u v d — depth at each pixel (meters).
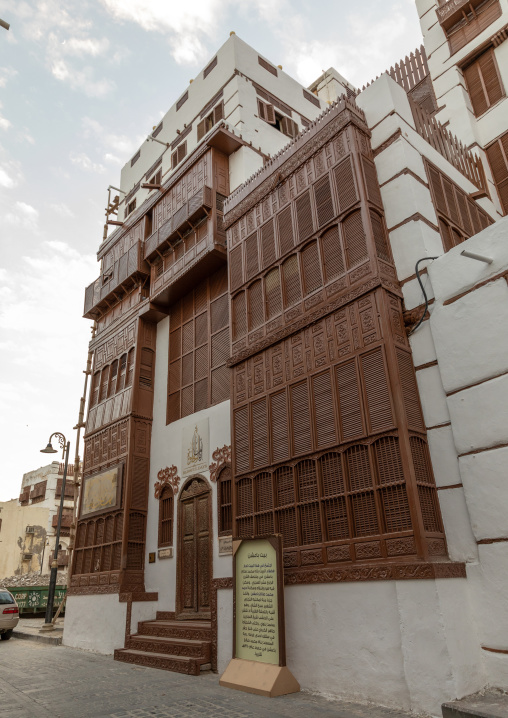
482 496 6.31
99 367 15.88
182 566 11.14
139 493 12.72
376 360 7.29
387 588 6.31
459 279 7.20
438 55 15.93
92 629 12.16
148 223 15.23
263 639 7.40
